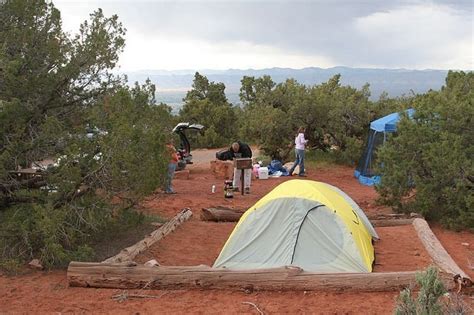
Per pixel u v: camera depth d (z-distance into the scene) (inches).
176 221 448.1
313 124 883.4
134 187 351.9
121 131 338.0
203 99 1533.0
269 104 946.1
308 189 335.0
